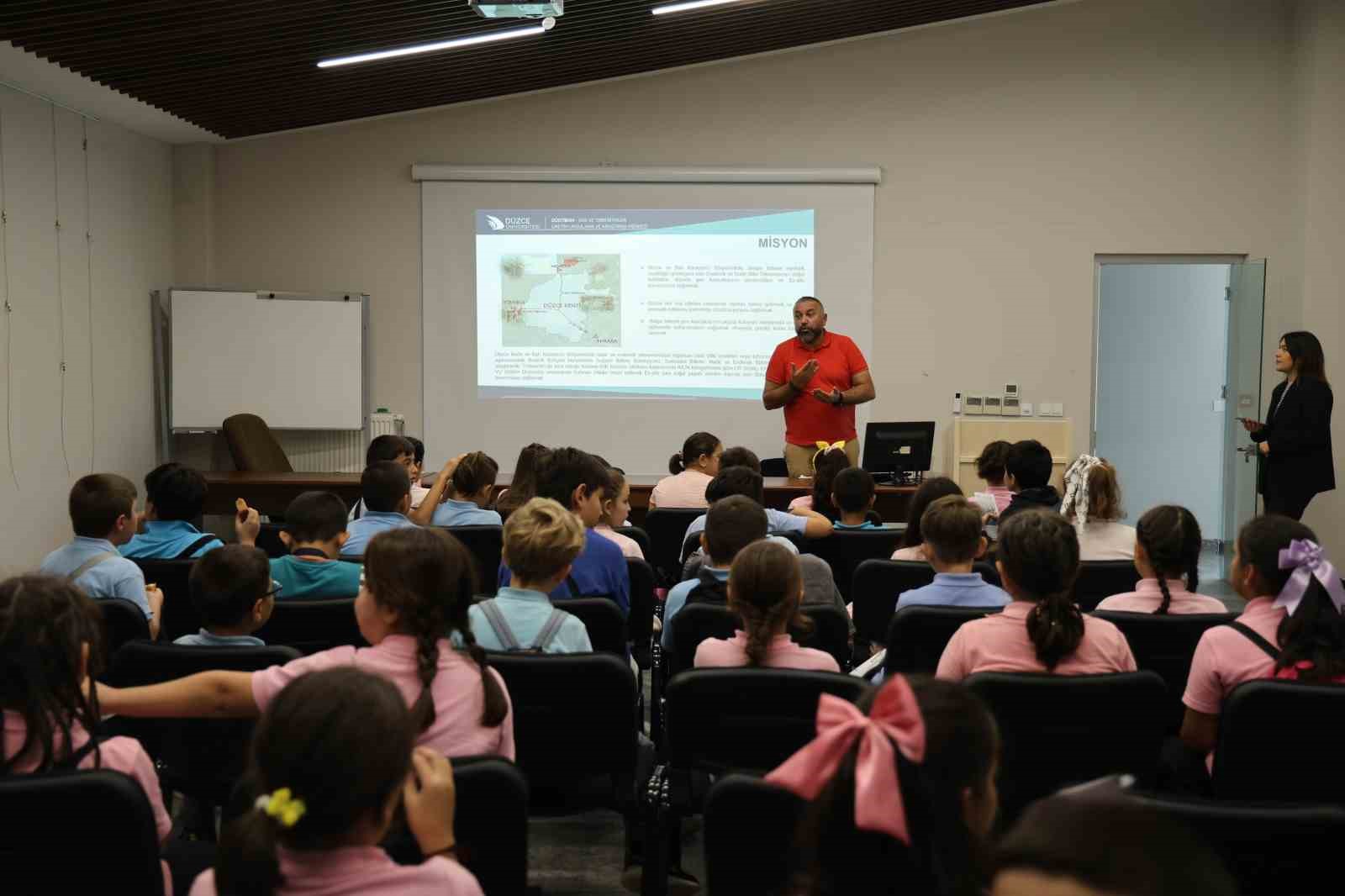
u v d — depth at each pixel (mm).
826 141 8078
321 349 8000
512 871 1701
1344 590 2207
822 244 8109
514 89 7914
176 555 3699
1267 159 7930
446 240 8164
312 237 8188
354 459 8164
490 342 8203
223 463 8133
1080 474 4020
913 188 8086
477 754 1823
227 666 2301
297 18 5914
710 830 1643
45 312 6602
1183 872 666
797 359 6879
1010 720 2135
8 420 6258
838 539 4031
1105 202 8023
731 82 8078
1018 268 8086
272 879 1083
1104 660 2297
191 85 6781
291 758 1118
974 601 2838
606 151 8133
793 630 2807
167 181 8039
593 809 2422
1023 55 8000
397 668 1924
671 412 8211
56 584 1667
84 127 7023
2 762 1611
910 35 8023
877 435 6582
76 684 1636
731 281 8141
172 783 2379
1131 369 8906
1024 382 8125
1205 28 7914
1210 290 8703
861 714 1036
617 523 4262
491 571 4062
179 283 8125
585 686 2293
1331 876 1422
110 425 7309
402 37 6355
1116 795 749
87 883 1528
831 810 995
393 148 8148
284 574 3059
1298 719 1998
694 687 2189
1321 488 6207
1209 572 7945
